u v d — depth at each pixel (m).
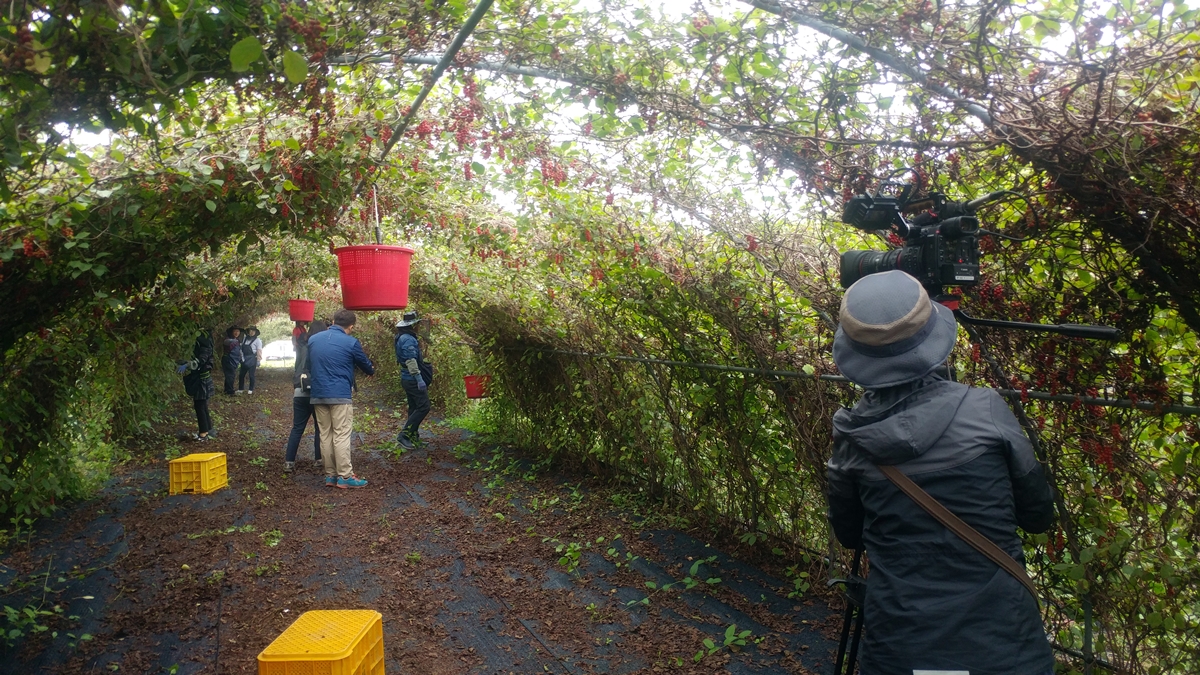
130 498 6.53
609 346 5.88
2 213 3.08
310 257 8.15
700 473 5.09
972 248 2.19
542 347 7.39
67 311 4.42
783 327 3.79
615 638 3.57
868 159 2.68
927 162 2.53
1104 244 2.27
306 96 2.74
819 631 3.55
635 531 5.23
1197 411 2.19
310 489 6.87
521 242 5.30
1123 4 1.96
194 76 2.41
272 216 4.12
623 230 4.28
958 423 1.83
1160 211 1.98
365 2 2.48
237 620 3.85
